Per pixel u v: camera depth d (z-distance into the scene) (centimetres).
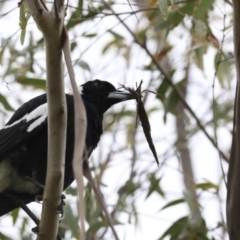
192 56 1354
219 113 1405
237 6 682
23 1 741
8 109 1256
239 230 677
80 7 1149
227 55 1252
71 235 1153
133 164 1293
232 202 681
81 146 444
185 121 1445
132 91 723
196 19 1133
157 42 1433
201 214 1135
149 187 1276
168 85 1327
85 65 1191
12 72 1273
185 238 1138
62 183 658
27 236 1207
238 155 682
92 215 1143
